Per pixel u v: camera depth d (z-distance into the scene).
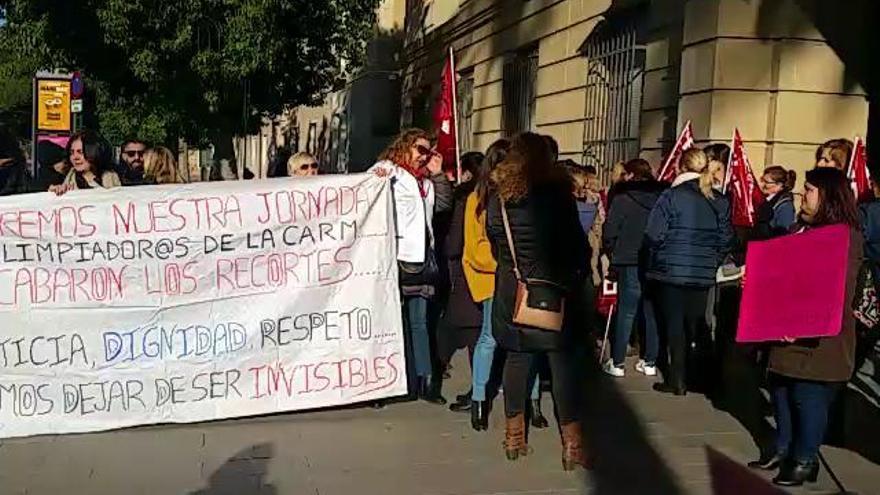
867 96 9.08
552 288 5.08
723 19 8.88
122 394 5.87
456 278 6.47
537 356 5.95
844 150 6.41
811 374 4.82
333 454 5.52
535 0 15.02
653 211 7.00
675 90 10.25
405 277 6.45
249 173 23.45
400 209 6.34
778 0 8.89
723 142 8.91
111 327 5.85
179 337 5.96
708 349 7.44
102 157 7.05
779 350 4.93
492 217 5.25
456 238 6.45
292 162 6.90
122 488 4.90
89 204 5.81
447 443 5.79
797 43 8.92
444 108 7.65
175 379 5.96
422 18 23.98
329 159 31.97
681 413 6.62
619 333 7.69
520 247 5.10
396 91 27.38
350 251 6.21
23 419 5.72
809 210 4.89
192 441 5.69
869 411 6.46
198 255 5.97
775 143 8.94
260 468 5.24
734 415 6.57
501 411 6.49
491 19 17.41
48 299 5.74
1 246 5.67
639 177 7.70
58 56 17.05
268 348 6.09
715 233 6.99
